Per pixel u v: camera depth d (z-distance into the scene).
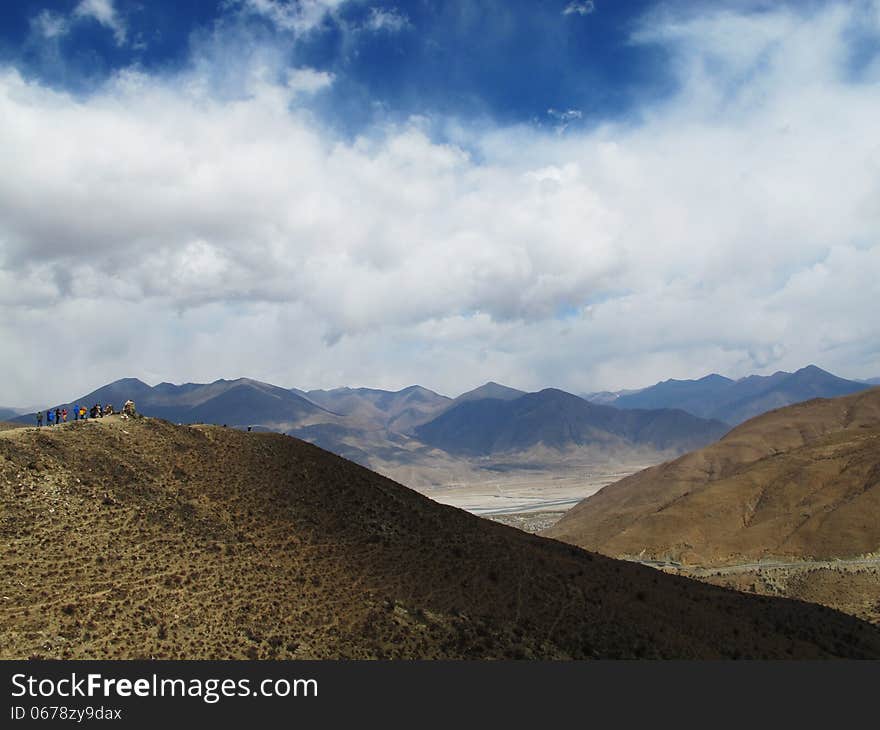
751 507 151.38
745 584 116.00
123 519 49.09
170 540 48.59
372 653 43.28
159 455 58.91
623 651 49.38
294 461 66.06
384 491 67.81
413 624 47.28
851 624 71.75
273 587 47.00
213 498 55.69
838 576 109.50
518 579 56.19
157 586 43.62
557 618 51.91
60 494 49.28
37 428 57.28
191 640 40.34
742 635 58.09
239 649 40.62
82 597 40.88
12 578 40.75
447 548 58.78
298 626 43.94
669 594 64.44
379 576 51.88
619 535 155.50
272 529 54.12
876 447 150.88
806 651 57.94
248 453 64.56
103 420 61.94
